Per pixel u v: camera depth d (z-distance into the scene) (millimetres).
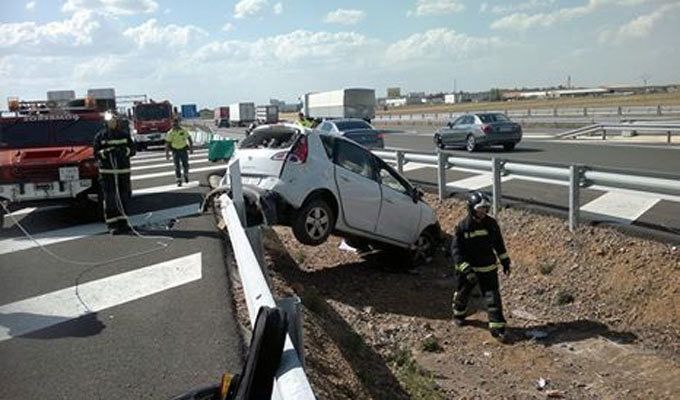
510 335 8250
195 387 4715
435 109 88938
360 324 8484
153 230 10422
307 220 9406
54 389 4719
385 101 146625
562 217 10414
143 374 4961
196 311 6430
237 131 54188
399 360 7203
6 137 11914
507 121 25078
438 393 6637
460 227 8445
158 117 33875
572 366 7297
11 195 10734
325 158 9664
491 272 8297
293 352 3125
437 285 10508
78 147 11812
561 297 8852
